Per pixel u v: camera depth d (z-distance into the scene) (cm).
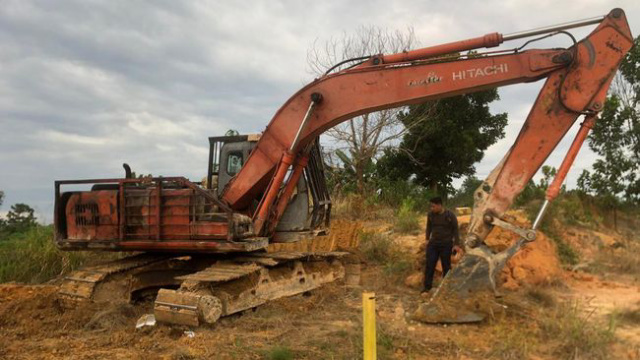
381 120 2294
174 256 949
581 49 739
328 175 2319
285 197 912
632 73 2264
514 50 768
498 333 659
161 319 712
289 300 868
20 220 1736
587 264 1167
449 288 735
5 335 687
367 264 1190
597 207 2000
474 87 783
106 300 820
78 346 640
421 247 1118
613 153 2147
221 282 771
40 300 820
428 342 634
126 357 592
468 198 2350
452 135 2561
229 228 809
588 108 731
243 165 907
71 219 905
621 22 732
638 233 1791
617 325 696
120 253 1190
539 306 792
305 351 597
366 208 1947
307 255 955
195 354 593
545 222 1335
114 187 916
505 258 733
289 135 873
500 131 2759
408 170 2695
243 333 684
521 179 747
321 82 857
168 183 886
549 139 743
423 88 805
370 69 831
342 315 790
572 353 588
